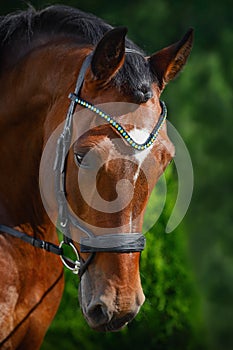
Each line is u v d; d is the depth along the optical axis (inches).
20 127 214.5
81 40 214.4
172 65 202.7
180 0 760.3
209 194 726.5
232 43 749.3
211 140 722.2
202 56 738.2
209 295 682.8
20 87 214.4
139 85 187.5
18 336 210.8
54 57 210.8
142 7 748.6
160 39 738.2
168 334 344.8
